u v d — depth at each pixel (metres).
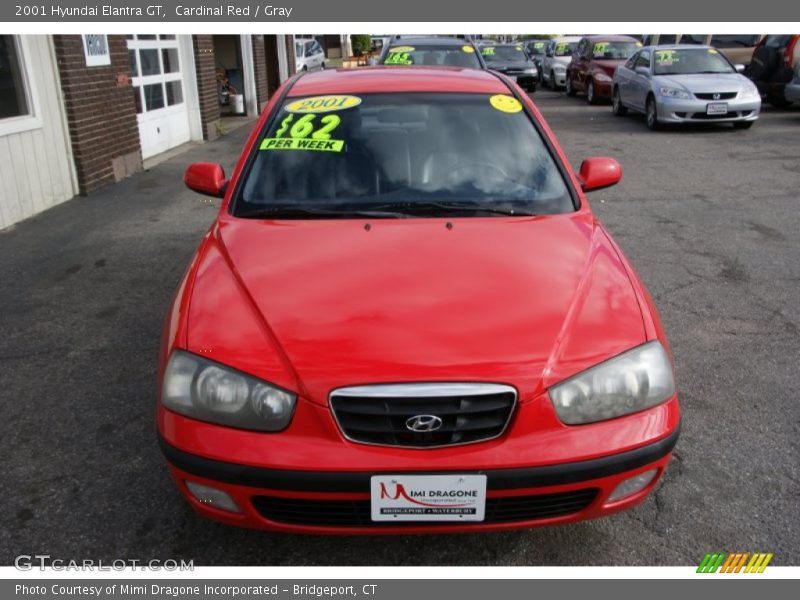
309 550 2.61
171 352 2.37
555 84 22.00
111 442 3.26
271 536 2.67
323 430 2.14
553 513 2.27
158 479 2.99
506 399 2.17
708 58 13.45
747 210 7.36
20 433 3.34
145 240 6.41
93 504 2.83
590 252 2.80
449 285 2.50
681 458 3.11
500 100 3.66
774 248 6.09
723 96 12.29
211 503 2.27
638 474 2.26
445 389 2.13
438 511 2.17
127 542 2.63
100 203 7.78
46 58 7.37
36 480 2.99
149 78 10.73
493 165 3.32
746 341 4.29
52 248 6.20
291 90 3.78
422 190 3.19
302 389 2.16
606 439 2.19
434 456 2.13
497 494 2.15
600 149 11.05
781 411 3.49
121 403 3.61
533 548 2.61
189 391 2.25
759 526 2.69
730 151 10.67
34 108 7.17
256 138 3.45
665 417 2.29
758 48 15.77
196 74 12.14
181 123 12.05
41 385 3.80
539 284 2.52
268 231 2.94
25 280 5.41
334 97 3.64
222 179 3.67
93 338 4.39
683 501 2.83
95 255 6.00
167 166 9.98
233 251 2.80
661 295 5.04
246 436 2.17
